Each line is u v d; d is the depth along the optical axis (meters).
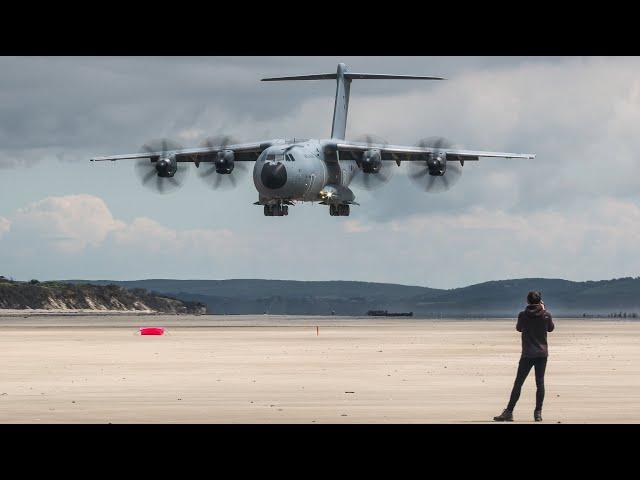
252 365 53.69
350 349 68.19
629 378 45.97
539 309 32.75
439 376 47.19
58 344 74.88
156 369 51.25
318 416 33.19
